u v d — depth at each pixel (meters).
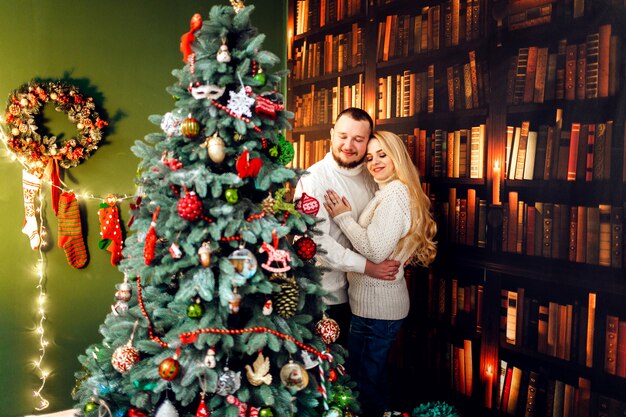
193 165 1.68
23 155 3.04
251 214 1.71
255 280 1.66
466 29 2.26
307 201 1.93
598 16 1.75
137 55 3.38
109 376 1.85
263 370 1.70
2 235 3.11
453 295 2.38
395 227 2.20
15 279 3.15
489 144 2.17
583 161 1.81
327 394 1.87
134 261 1.72
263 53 1.72
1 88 3.05
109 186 3.35
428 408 2.28
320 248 2.10
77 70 3.22
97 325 3.37
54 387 3.28
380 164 2.30
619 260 1.71
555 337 1.94
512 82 2.06
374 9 2.78
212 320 1.65
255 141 1.73
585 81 1.80
